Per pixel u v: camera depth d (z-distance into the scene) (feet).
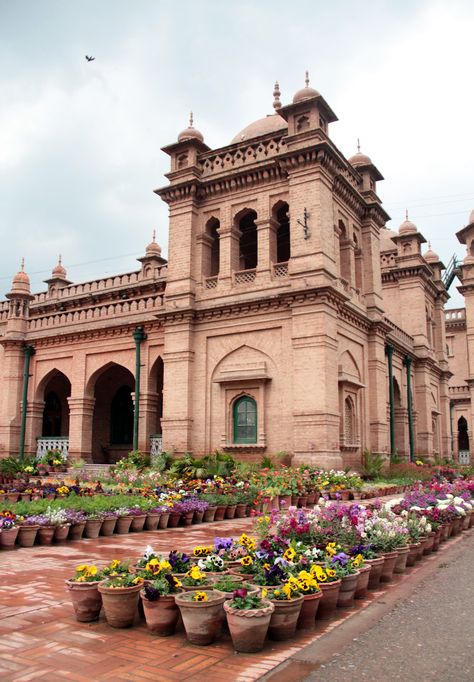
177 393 70.38
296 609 17.79
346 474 59.52
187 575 19.45
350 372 71.31
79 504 38.29
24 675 14.79
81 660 15.88
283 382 64.59
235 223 72.90
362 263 78.74
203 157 75.20
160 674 15.03
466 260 124.77
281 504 48.01
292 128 67.97
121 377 93.86
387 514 29.84
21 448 85.87
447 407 115.85
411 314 104.42
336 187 70.74
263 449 64.49
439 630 18.75
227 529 39.55
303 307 63.31
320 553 22.33
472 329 122.62
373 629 18.83
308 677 15.06
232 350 68.64
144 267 93.30
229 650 16.87
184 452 68.49
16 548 31.99
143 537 35.96
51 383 98.17
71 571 26.27
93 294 95.35
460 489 46.57
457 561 30.37
